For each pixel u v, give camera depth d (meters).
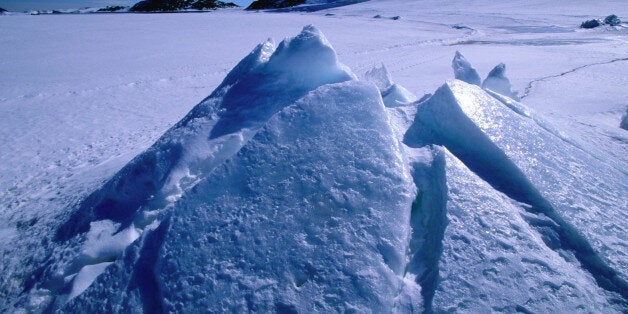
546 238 2.40
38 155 7.59
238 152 2.71
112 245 2.85
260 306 1.93
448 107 3.37
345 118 2.81
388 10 60.69
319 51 3.88
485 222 2.31
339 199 2.32
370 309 1.88
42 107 11.81
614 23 31.31
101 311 2.16
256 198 2.41
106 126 9.76
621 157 5.15
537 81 12.70
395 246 2.10
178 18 51.56
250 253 2.15
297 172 2.50
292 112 2.92
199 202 2.47
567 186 2.81
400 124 3.60
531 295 1.97
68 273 2.80
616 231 2.50
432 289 1.99
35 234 3.73
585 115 8.10
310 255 2.09
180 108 11.72
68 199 4.55
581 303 1.99
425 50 23.20
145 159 3.42
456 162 2.79
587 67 15.28
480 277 2.01
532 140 3.24
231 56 21.34
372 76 6.38
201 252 2.20
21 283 2.98
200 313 1.96
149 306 2.11
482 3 56.50
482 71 15.46
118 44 26.83
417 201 2.58
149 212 3.00
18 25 40.16
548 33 30.45
